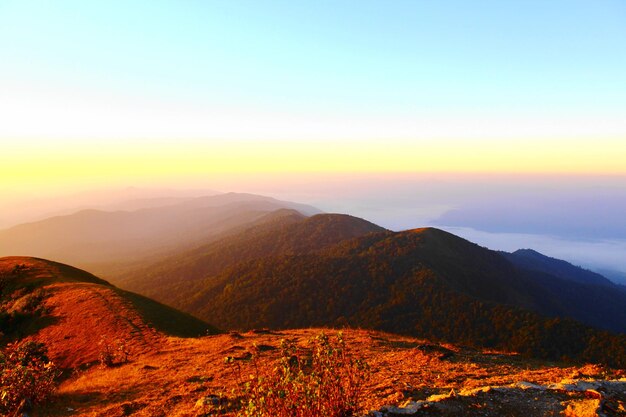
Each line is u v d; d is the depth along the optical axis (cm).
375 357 1282
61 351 2123
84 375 1634
